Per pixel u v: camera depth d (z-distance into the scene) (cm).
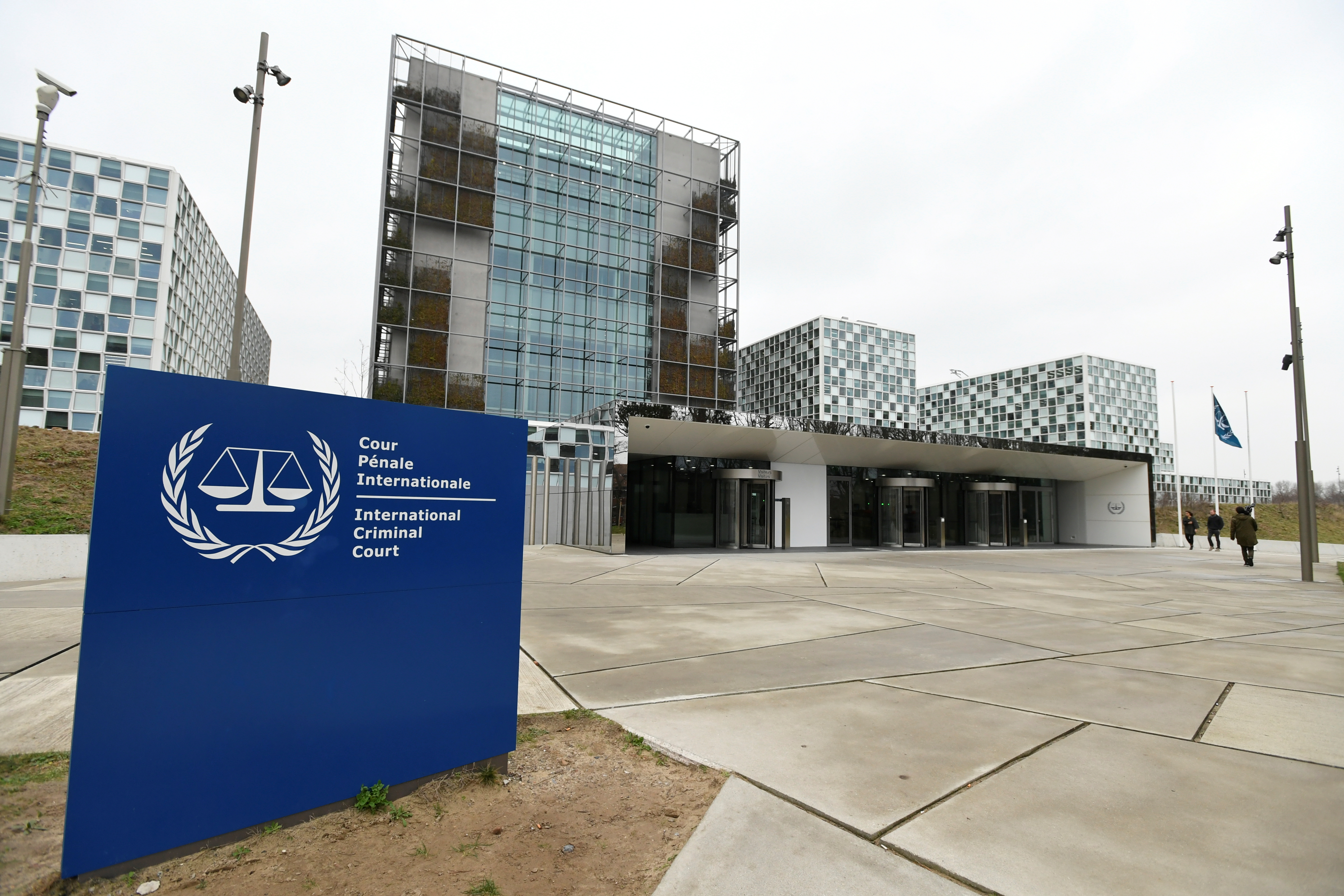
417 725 328
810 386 9788
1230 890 246
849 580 1340
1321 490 7762
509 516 369
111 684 246
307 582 296
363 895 243
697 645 684
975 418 10331
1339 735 420
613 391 4219
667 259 4469
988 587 1271
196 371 5709
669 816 311
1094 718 453
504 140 4109
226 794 271
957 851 274
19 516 1382
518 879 257
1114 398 9156
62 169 4372
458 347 3759
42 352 4247
